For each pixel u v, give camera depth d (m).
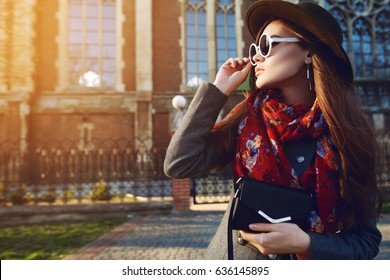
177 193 8.80
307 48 1.11
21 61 17.62
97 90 19.45
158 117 19.52
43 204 8.32
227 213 1.25
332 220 1.00
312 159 1.06
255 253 1.11
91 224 7.39
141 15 19.75
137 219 7.86
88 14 20.17
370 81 20.06
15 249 5.16
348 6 21.47
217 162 1.29
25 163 9.85
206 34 21.12
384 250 4.61
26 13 17.95
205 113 1.15
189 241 5.59
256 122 1.13
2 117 17.34
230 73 1.27
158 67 20.11
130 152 10.55
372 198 1.05
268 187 0.95
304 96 1.17
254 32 1.32
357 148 1.02
